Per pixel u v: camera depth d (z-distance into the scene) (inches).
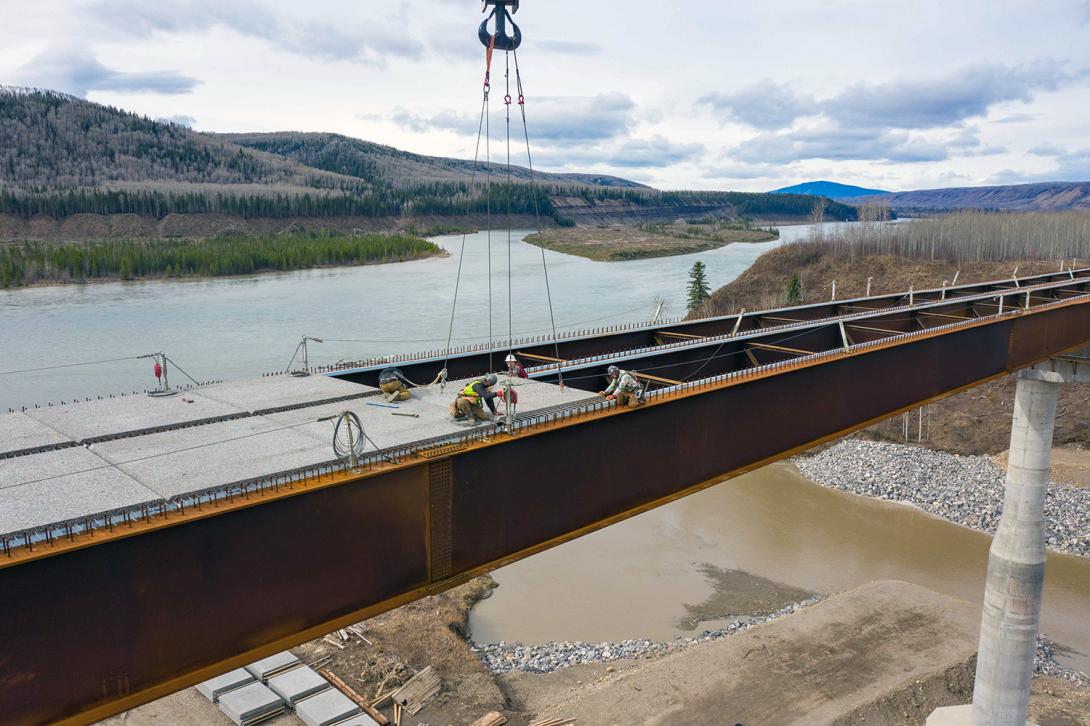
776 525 2042.3
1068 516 2023.9
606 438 624.1
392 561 493.7
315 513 450.0
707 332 1162.6
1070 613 1598.2
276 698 1142.3
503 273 6678.2
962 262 4498.0
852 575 1764.3
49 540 362.9
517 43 710.5
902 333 1058.1
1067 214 5580.7
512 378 721.0
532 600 1635.1
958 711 1200.2
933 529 2022.6
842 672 1311.5
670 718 1200.2
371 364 781.9
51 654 363.3
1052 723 1224.2
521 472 563.8
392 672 1267.2
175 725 1099.3
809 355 895.1
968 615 1492.4
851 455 2524.6
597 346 1021.8
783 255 4717.0
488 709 1221.1
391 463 486.9
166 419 565.0
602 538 1946.4
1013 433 1212.5
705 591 1683.1
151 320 3986.2
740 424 759.1
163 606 396.5
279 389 668.1
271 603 438.0
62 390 2556.6
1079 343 1370.6
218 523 410.9
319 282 5920.3
